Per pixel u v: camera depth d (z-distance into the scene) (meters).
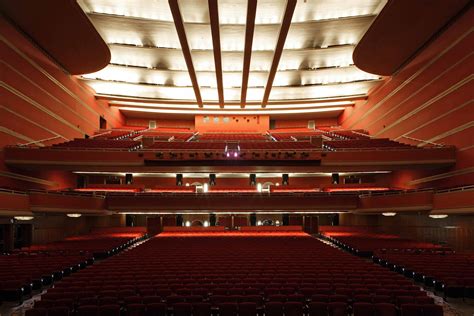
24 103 18.06
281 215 25.34
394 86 23.62
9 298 9.54
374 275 9.98
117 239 19.95
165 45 23.62
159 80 28.41
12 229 18.12
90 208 19.72
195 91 25.78
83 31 17.95
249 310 7.48
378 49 20.14
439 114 18.33
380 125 25.78
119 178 25.95
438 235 19.09
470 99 15.91
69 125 23.30
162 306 7.47
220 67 21.73
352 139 25.73
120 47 23.20
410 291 8.33
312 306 7.52
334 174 25.89
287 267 11.11
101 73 26.64
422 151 17.83
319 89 29.17
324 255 13.31
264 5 19.69
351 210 21.20
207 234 21.91
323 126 36.06
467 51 16.06
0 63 16.09
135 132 31.20
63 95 22.55
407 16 16.70
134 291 8.48
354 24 20.67
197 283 9.48
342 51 23.78
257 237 19.95
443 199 15.88
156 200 21.45
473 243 16.52
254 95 31.02
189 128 36.38
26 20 16.86
